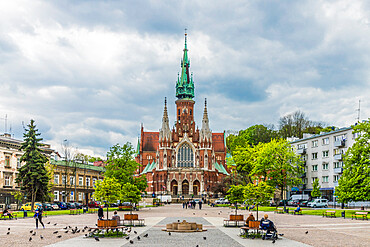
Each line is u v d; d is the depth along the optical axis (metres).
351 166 58.03
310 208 79.69
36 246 24.31
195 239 28.14
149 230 35.00
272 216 57.03
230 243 26.03
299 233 32.62
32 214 62.44
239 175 107.12
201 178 155.00
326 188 93.69
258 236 29.42
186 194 153.75
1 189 81.38
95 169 119.38
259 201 40.81
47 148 101.25
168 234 31.36
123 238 28.67
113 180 46.47
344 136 89.50
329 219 50.34
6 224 42.41
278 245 25.22
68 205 84.94
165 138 160.75
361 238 29.03
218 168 170.50
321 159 96.62
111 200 45.19
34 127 73.06
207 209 86.88
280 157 85.38
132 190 78.94
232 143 170.00
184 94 177.00
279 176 84.81
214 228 37.34
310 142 101.38
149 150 175.75
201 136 162.38
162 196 132.12
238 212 70.00
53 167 90.00
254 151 100.44
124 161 82.44
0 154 81.88
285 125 148.12
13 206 80.88
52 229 36.03
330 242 26.73
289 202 88.94
